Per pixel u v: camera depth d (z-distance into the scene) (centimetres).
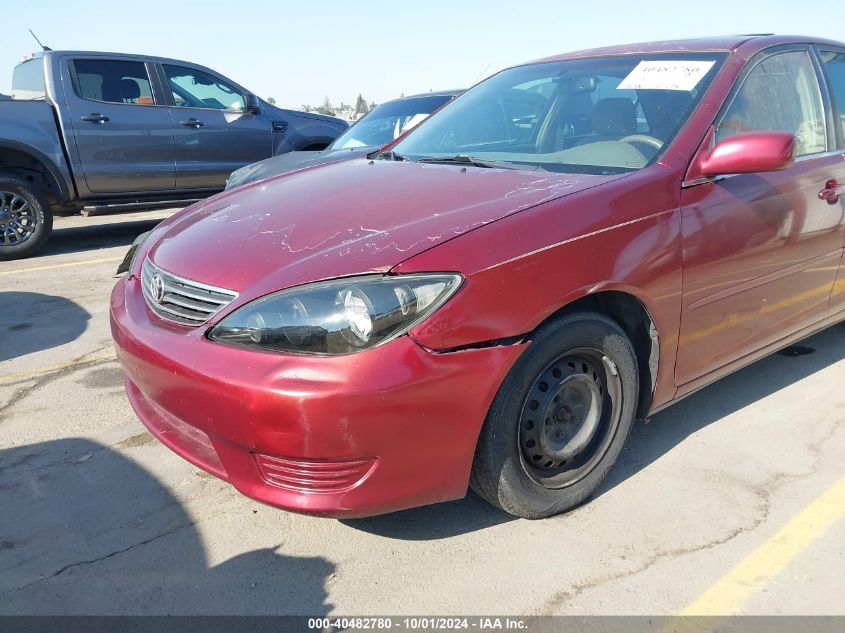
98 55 714
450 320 194
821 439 302
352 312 190
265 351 195
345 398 185
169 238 263
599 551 229
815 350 406
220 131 794
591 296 233
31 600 209
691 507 253
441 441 200
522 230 210
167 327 222
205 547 234
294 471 198
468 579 217
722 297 270
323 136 902
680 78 294
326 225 229
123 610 205
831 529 240
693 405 336
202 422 205
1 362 401
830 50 357
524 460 228
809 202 304
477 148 322
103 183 719
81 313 493
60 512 253
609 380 244
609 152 274
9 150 667
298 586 215
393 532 240
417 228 213
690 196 253
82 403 344
